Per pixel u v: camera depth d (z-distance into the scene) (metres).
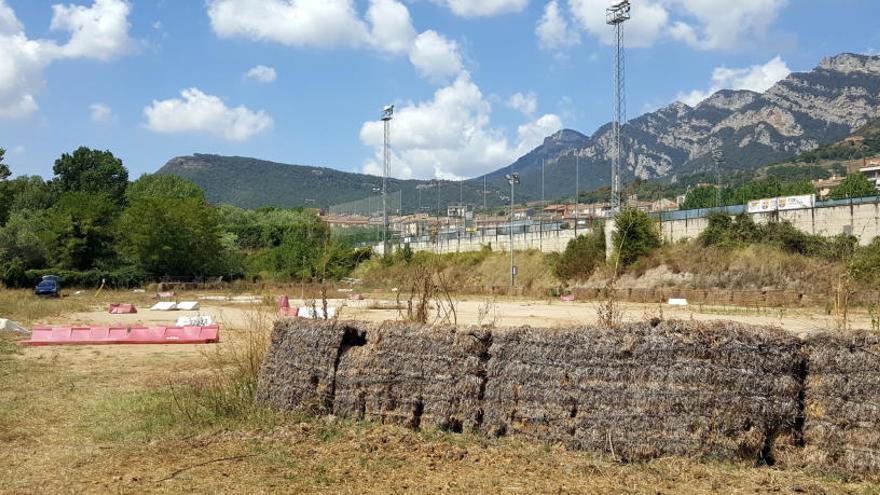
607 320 8.71
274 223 104.94
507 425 8.31
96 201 64.31
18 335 21.77
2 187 81.94
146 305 40.41
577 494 6.44
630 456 7.53
